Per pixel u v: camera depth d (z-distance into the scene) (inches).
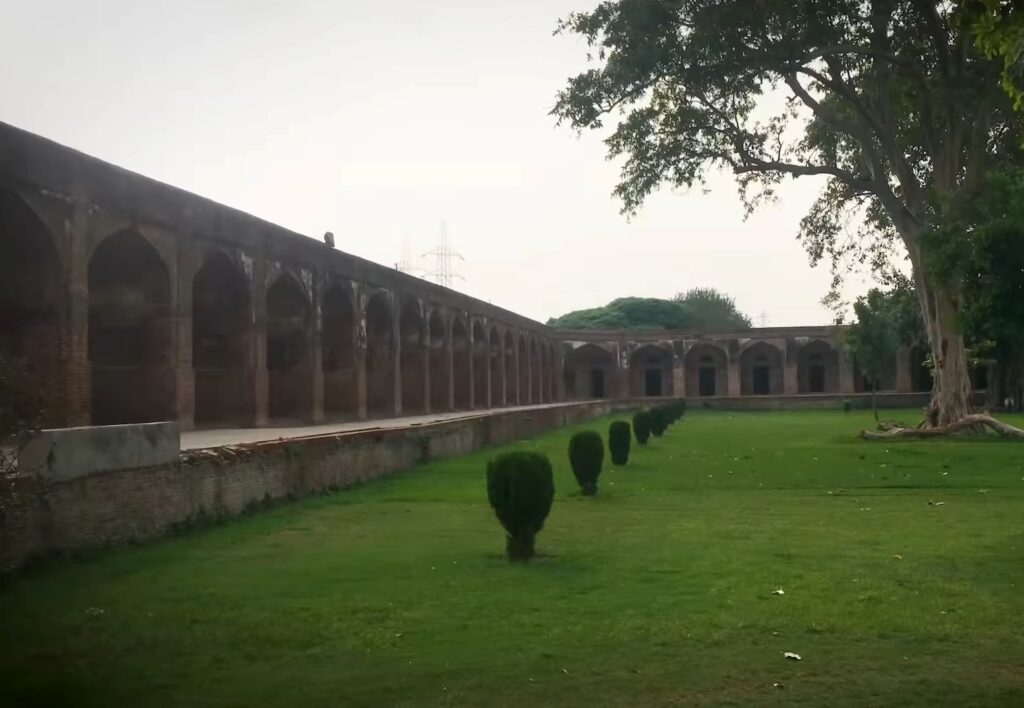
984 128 662.5
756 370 1664.6
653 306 2223.2
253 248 548.1
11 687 151.3
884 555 258.5
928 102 669.9
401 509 364.8
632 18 575.8
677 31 593.3
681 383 1610.5
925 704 141.3
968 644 171.9
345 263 684.7
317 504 378.6
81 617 194.1
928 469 501.0
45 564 241.8
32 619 192.9
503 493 253.8
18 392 215.9
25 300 389.7
